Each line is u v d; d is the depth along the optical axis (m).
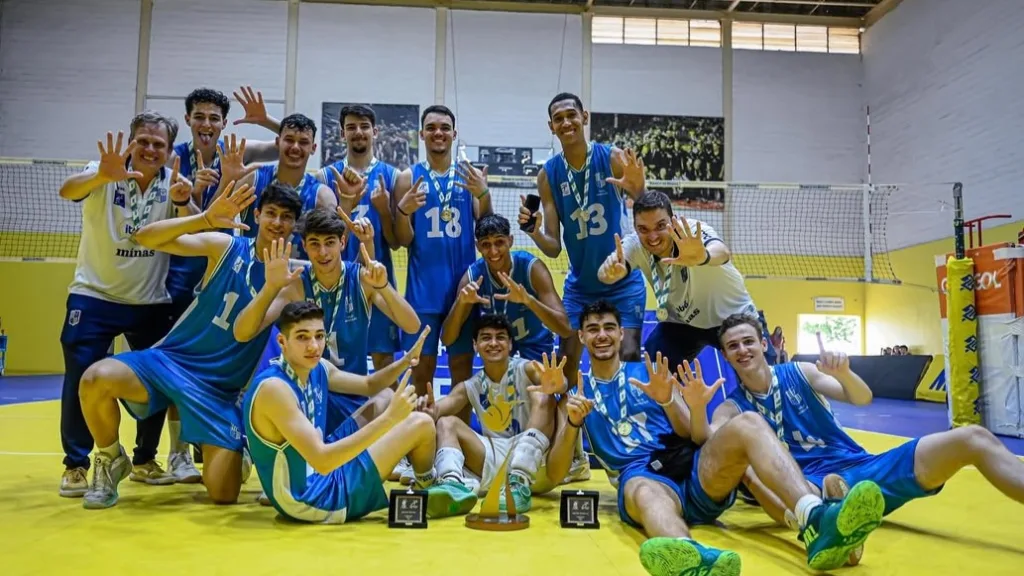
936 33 14.07
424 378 4.62
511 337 3.91
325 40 15.74
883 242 15.65
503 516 2.97
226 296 3.47
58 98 15.21
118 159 3.37
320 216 3.43
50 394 10.12
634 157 4.15
